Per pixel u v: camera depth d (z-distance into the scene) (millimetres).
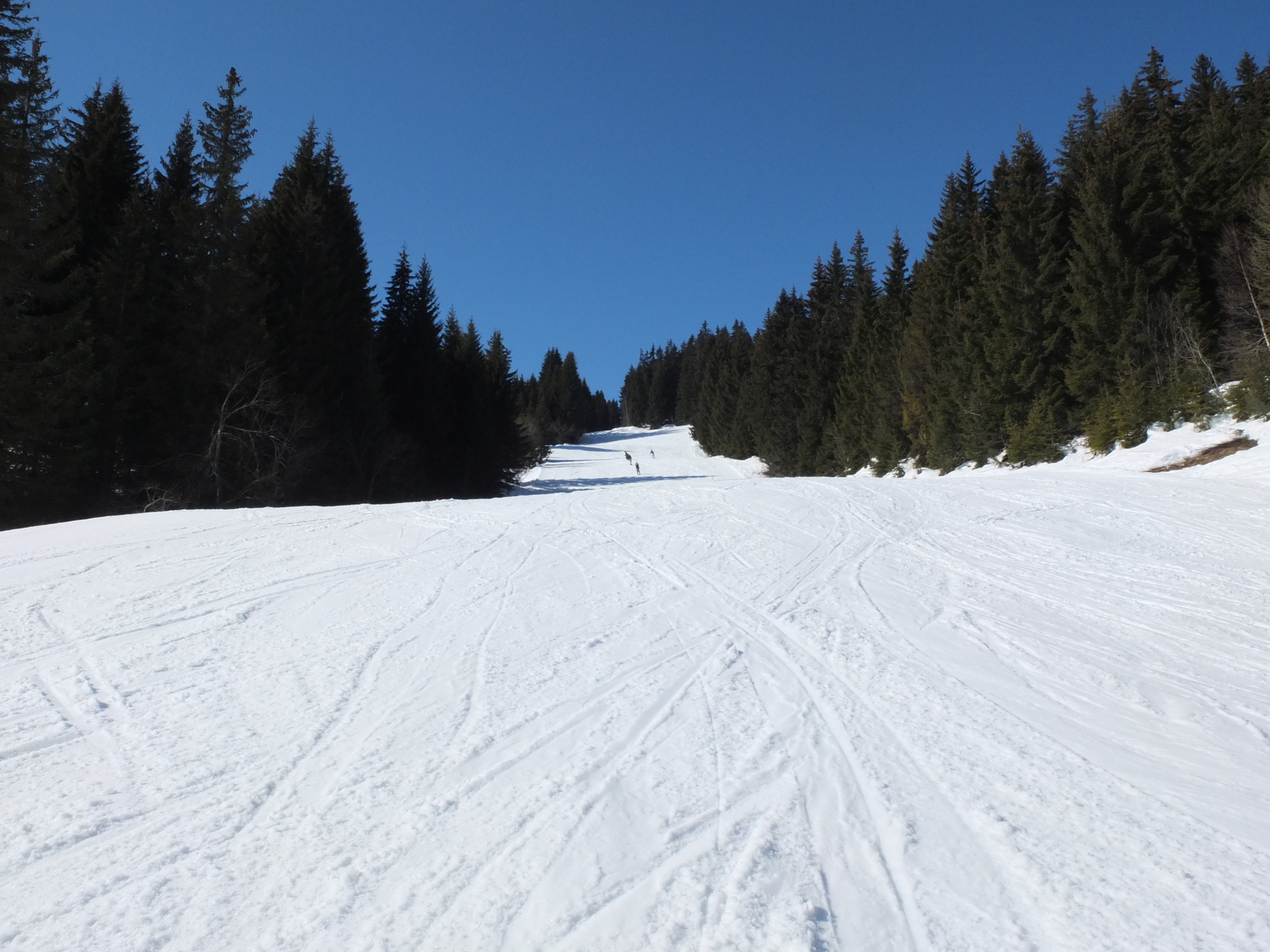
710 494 15734
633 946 2574
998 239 29672
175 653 6117
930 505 13992
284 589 8203
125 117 25562
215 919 2768
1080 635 6668
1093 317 24828
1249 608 7531
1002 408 28422
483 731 4547
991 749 4309
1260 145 25359
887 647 6266
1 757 4246
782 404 50250
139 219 22500
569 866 3084
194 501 22406
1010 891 2908
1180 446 20828
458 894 2896
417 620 7035
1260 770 4098
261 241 28344
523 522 12602
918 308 36094
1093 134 33906
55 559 9586
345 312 30891
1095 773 4020
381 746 4359
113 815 3584
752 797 3693
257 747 4363
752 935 2621
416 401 38219
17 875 3082
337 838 3342
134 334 21484
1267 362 20281
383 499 31422
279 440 24391
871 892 2902
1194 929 2660
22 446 18672
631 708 4906
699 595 7953
